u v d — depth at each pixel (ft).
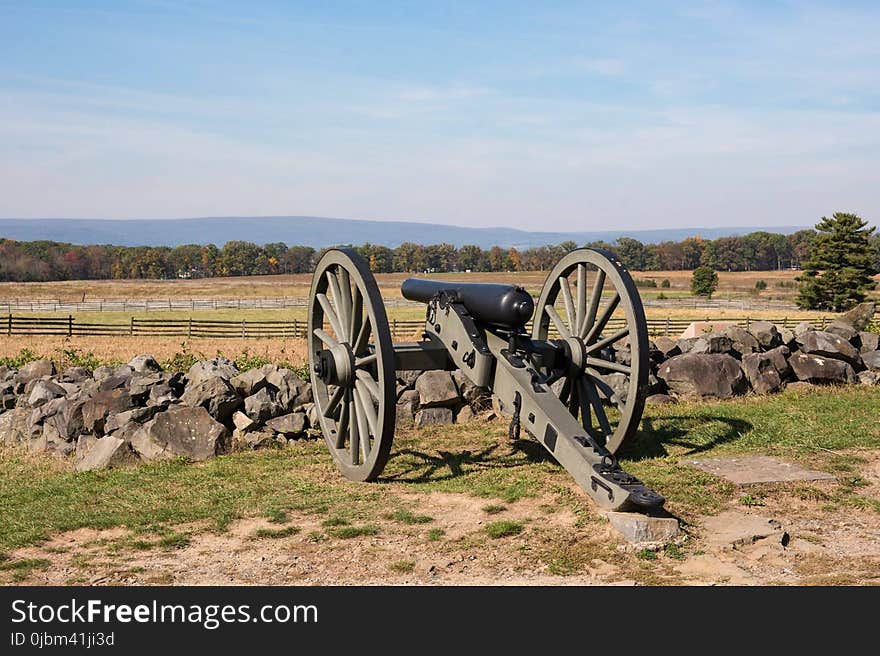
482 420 29.68
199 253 561.43
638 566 15.61
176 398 28.84
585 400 22.49
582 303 22.54
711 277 285.43
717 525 17.66
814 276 214.48
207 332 112.37
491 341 21.97
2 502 21.80
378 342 20.54
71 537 18.45
